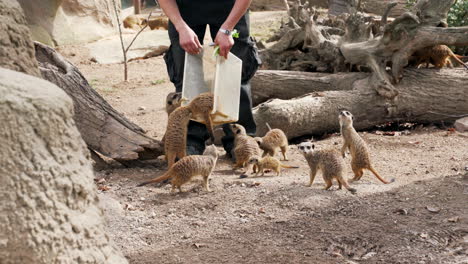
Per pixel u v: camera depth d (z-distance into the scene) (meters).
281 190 4.93
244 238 4.14
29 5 13.30
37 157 1.67
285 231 4.23
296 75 8.31
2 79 1.66
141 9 21.19
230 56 5.07
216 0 5.61
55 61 6.17
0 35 2.23
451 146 6.64
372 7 16.95
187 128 5.79
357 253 3.88
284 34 9.10
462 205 4.55
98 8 14.86
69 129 1.81
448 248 3.88
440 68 7.86
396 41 7.40
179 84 5.93
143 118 8.49
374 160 6.14
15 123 1.62
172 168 4.97
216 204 4.75
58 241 1.70
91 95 5.96
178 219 4.50
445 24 7.41
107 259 1.92
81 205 1.83
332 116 7.34
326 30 9.42
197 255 3.85
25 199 1.63
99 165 5.93
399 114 7.60
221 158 6.29
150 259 3.79
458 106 7.56
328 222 4.34
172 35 5.80
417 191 4.89
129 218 4.45
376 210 4.51
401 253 3.82
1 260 1.59
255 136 6.27
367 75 7.90
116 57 13.50
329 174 4.83
